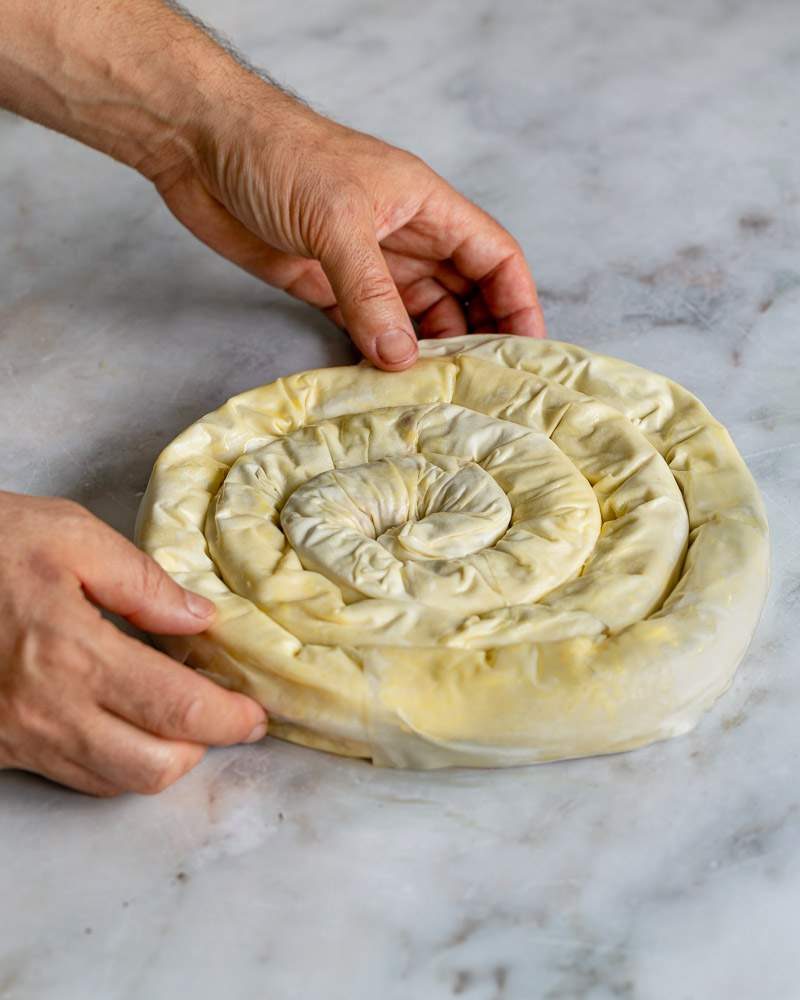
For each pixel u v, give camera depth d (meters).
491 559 0.81
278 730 0.80
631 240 1.11
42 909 0.75
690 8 1.32
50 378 1.03
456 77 1.27
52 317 1.08
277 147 0.96
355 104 1.24
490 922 0.74
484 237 1.01
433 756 0.78
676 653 0.77
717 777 0.79
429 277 1.06
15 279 1.11
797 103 1.22
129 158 1.02
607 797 0.78
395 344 0.91
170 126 0.99
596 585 0.80
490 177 1.17
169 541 0.83
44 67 0.98
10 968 0.73
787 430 0.97
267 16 1.33
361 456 0.88
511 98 1.24
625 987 0.72
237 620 0.79
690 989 0.72
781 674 0.84
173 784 0.80
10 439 0.99
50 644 0.74
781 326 1.04
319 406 0.92
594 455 0.87
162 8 1.00
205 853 0.77
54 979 0.73
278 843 0.77
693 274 1.08
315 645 0.78
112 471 0.97
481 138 1.21
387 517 0.84
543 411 0.89
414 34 1.31
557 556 0.81
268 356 1.04
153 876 0.76
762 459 0.95
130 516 0.94
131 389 1.02
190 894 0.75
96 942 0.74
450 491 0.84
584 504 0.83
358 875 0.76
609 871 0.76
